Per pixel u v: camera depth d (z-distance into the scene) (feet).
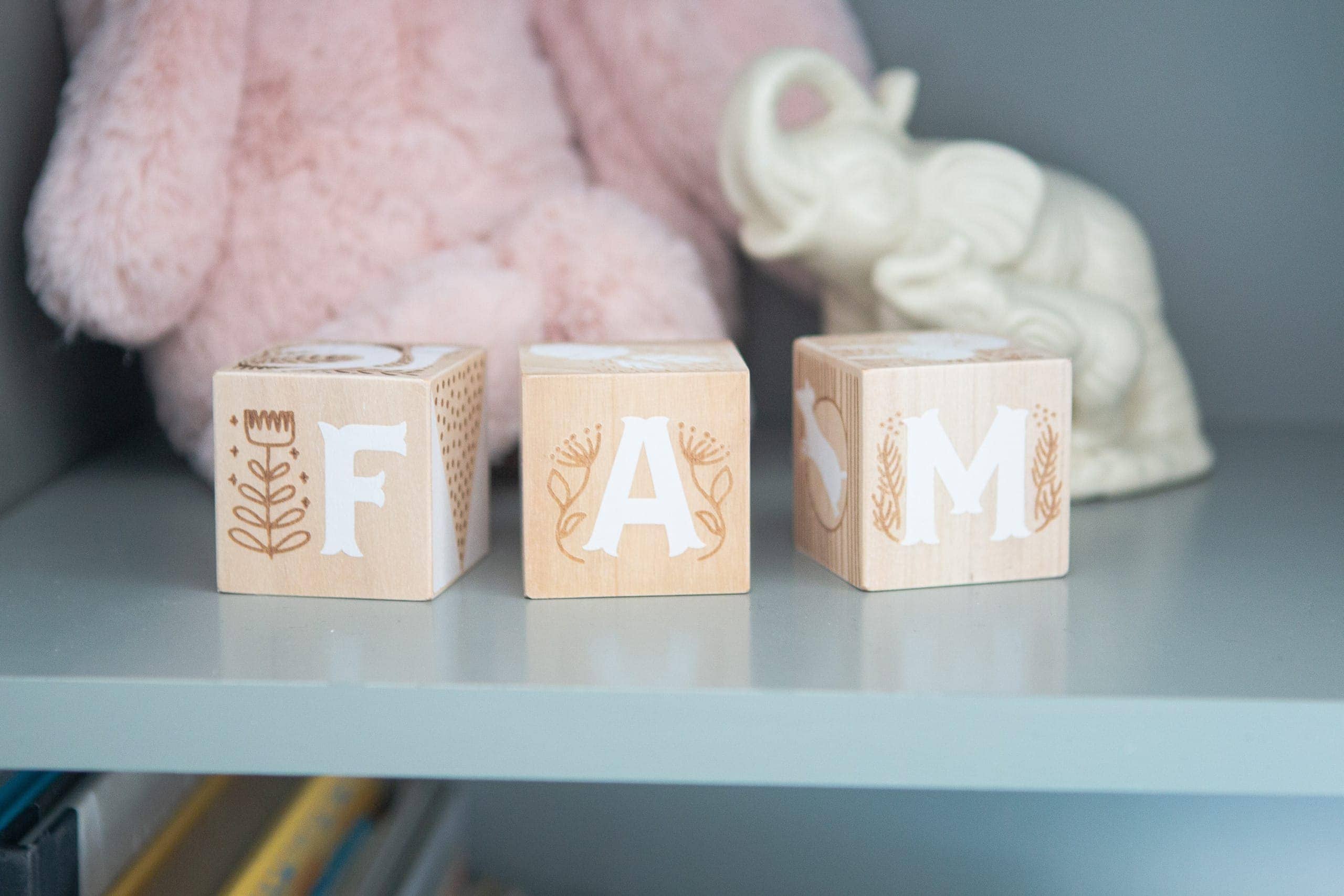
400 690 1.39
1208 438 2.58
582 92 2.37
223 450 1.67
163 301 2.03
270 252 2.07
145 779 1.82
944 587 1.74
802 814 2.50
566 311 2.06
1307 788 1.36
